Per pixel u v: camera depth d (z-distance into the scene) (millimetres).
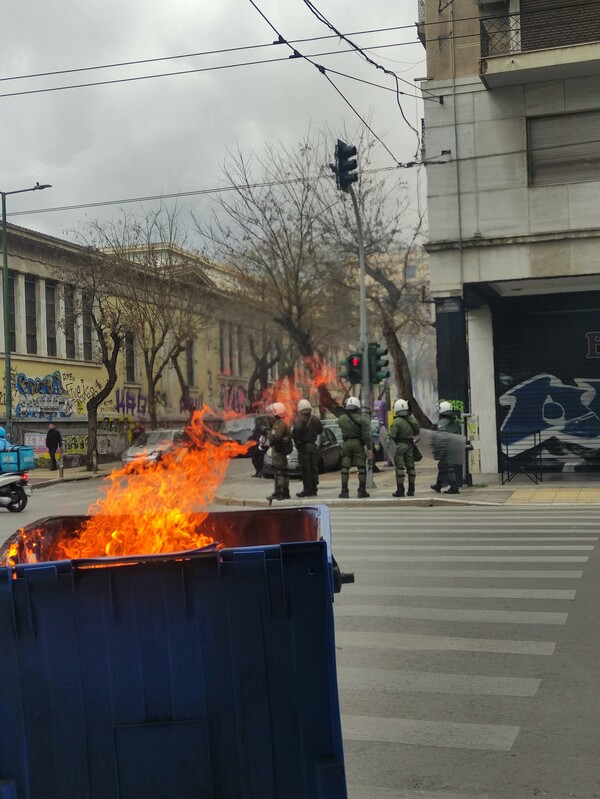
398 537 11594
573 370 21016
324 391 36938
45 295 38125
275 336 41812
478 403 21438
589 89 18422
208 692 2727
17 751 2725
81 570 2746
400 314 36094
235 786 2727
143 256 38375
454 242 19125
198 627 2734
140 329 37625
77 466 38344
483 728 4523
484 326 21422
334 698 2740
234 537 4223
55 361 38344
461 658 5766
